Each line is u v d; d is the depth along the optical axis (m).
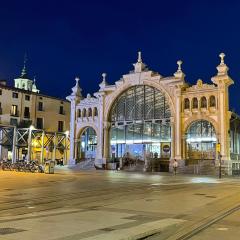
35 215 12.88
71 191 21.92
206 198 19.27
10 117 71.94
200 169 49.19
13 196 19.06
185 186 27.28
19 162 48.38
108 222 11.55
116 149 60.41
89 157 64.12
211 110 50.75
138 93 58.75
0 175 37.03
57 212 13.70
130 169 55.16
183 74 54.50
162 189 24.47
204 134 51.69
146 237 9.93
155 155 55.84
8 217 12.38
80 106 65.50
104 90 61.78
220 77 50.00
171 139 53.59
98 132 61.91
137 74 58.22
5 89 71.81
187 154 52.69
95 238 8.97
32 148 71.31
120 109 60.62
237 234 10.47
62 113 81.94
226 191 23.36
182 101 53.50
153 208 15.33
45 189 22.97
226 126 49.47
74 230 10.04
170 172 51.28
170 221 11.98
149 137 57.03
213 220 12.69
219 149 42.97
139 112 58.34
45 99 78.69
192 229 11.05
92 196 19.62
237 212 14.62
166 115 55.47
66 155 71.25
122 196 19.81
